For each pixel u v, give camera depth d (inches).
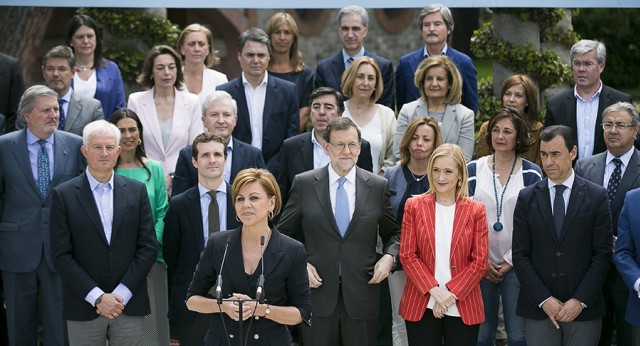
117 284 425.1
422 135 458.6
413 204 428.1
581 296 418.6
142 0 567.8
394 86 570.9
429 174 422.9
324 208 430.3
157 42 610.5
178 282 448.8
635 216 421.1
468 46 1157.1
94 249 421.1
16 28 682.8
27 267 460.1
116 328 424.5
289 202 438.6
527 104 505.0
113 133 426.0
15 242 460.8
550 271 426.9
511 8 586.6
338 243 428.5
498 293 460.1
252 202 352.2
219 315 358.6
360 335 430.0
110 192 431.5
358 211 428.8
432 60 501.4
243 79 532.7
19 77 526.3
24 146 464.4
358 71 512.1
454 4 564.4
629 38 802.2
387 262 428.1
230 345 354.3
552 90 612.1
